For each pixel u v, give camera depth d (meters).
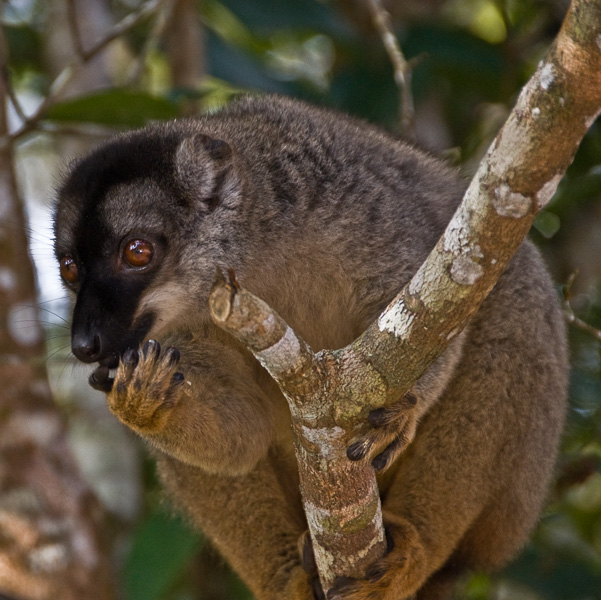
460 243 6.80
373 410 7.57
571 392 13.80
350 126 11.32
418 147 12.09
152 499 16.12
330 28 16.53
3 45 14.66
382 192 10.38
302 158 10.55
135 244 10.10
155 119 13.83
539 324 10.54
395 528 9.49
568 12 5.74
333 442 7.65
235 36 18.97
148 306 10.15
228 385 10.20
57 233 10.47
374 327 7.44
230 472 10.21
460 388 10.28
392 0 17.22
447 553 10.30
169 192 10.30
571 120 6.01
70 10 13.23
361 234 10.18
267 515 10.62
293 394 7.41
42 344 13.74
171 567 12.33
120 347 9.89
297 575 9.99
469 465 10.25
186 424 9.70
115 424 15.67
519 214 6.52
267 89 16.91
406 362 7.34
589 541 14.90
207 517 10.96
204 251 10.38
